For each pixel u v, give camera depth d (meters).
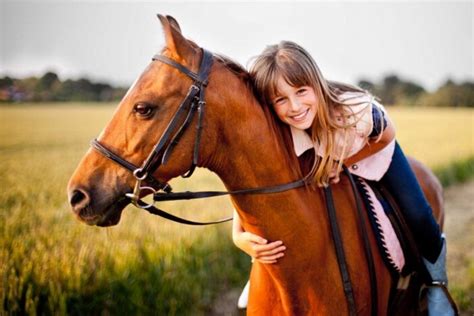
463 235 7.59
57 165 11.93
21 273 4.56
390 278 2.49
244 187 2.11
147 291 4.98
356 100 2.29
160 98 1.91
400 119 33.66
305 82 2.13
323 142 2.20
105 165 1.97
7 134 21.73
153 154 1.91
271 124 2.18
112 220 2.02
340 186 2.41
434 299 2.71
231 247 6.18
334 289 2.27
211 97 1.97
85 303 4.62
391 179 2.52
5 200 7.58
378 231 2.39
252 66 2.21
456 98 59.16
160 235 5.90
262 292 2.38
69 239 5.49
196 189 9.03
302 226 2.17
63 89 64.00
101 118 33.84
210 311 5.05
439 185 3.65
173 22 2.11
